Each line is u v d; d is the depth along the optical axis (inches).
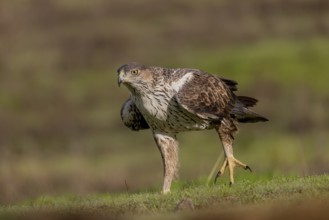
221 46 2856.8
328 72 2320.4
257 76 2367.1
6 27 3368.6
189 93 589.3
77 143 1877.5
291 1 3174.2
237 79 2386.8
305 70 2353.6
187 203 481.7
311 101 2092.8
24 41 3223.4
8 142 1932.8
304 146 1660.9
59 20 3408.0
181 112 592.7
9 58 2979.8
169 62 2815.0
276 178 605.6
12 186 1218.6
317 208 437.1
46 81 2706.7
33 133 2068.2
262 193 499.2
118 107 2369.6
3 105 2423.7
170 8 3408.0
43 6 3563.0
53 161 1659.7
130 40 3105.3
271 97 2178.9
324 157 1333.7
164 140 604.1
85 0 3590.1
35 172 1451.8
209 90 598.9
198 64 2669.8
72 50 3034.0
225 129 605.3
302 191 491.8
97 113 2290.8
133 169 1528.1
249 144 1736.0
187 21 3213.6
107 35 3120.1
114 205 514.6
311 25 2915.8
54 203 590.2
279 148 1626.5
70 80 2731.3
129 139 1957.4
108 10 3444.9
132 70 581.9
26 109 2379.4
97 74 2783.0
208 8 3312.0
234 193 510.0
